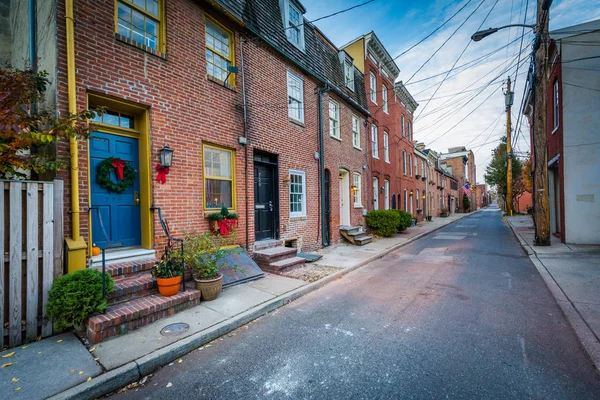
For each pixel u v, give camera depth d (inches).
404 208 813.9
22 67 210.2
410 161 893.8
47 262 144.2
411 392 105.0
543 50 386.0
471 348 135.3
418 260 340.2
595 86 393.1
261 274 249.6
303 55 380.5
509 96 863.7
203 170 242.8
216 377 118.3
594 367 118.7
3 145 134.2
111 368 116.6
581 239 397.7
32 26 190.9
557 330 152.5
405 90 798.5
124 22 199.2
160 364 126.4
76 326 143.1
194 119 232.8
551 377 112.4
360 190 534.3
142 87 198.8
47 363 119.8
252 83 294.4
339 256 350.3
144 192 205.5
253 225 288.7
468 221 962.1
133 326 149.9
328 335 152.6
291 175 360.2
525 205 1572.3
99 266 172.2
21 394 101.3
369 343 142.6
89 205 173.2
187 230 223.8
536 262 307.3
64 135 144.0
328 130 430.6
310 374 118.3
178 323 158.1
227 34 276.5
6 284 133.0
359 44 583.8
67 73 163.8
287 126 344.5
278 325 166.7
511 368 118.6
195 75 235.8
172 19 220.8
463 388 106.6
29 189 139.5
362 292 223.1
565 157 408.8
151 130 203.6
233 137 269.4
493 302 194.7
